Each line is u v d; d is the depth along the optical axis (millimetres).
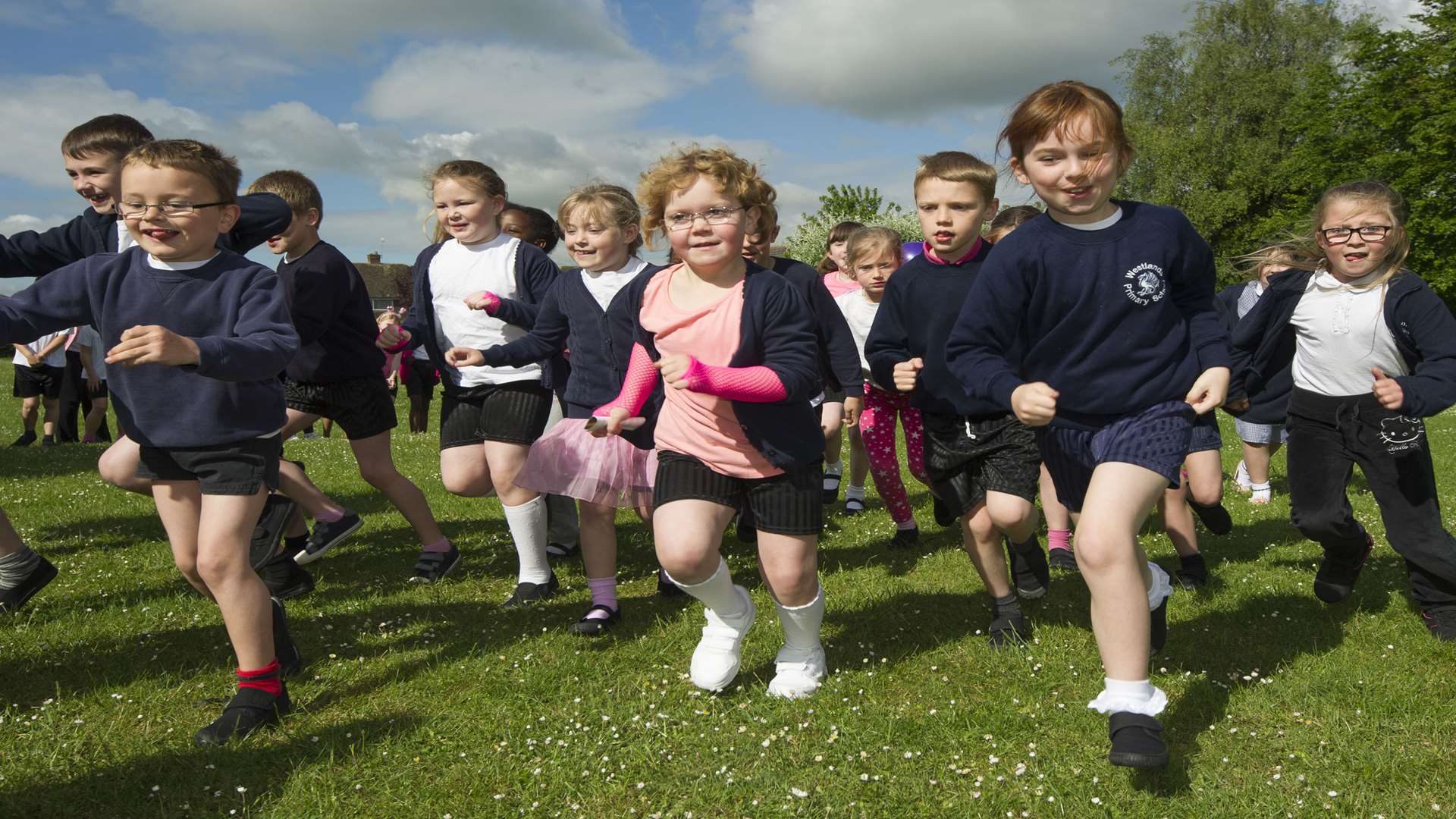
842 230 6773
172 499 3238
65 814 2562
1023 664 3564
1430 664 3527
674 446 3223
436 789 2711
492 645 3873
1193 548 4742
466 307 4703
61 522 6406
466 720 3145
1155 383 2816
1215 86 44594
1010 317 2920
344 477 8602
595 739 2996
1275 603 4328
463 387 4738
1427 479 3850
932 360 3820
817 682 3381
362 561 5395
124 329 3078
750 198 3189
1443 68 34625
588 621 4027
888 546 5695
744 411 3086
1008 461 3662
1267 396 4746
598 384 4203
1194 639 3863
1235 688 3316
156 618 4207
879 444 5535
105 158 4012
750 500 3230
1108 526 2611
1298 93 41750
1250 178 42250
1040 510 6613
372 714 3217
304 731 3062
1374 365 3887
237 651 3113
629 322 3814
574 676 3520
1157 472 2693
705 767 2816
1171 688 3309
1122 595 2586
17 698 3318
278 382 3270
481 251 4785
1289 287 4191
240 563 3068
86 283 3078
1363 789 2605
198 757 2867
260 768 2824
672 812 2572
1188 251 2850
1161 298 2797
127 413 3102
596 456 4035
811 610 3291
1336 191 3953
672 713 3164
